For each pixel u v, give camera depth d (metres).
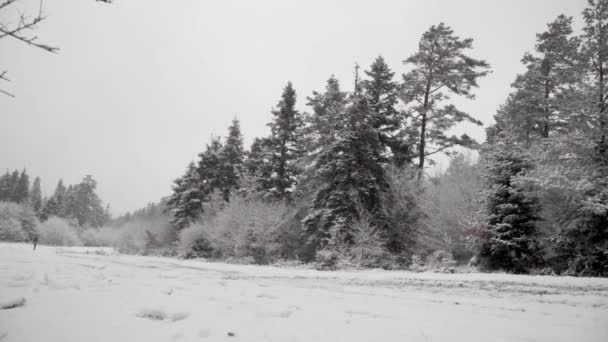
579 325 5.90
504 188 17.94
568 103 19.48
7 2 3.19
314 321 4.92
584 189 16.47
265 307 5.72
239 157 42.09
